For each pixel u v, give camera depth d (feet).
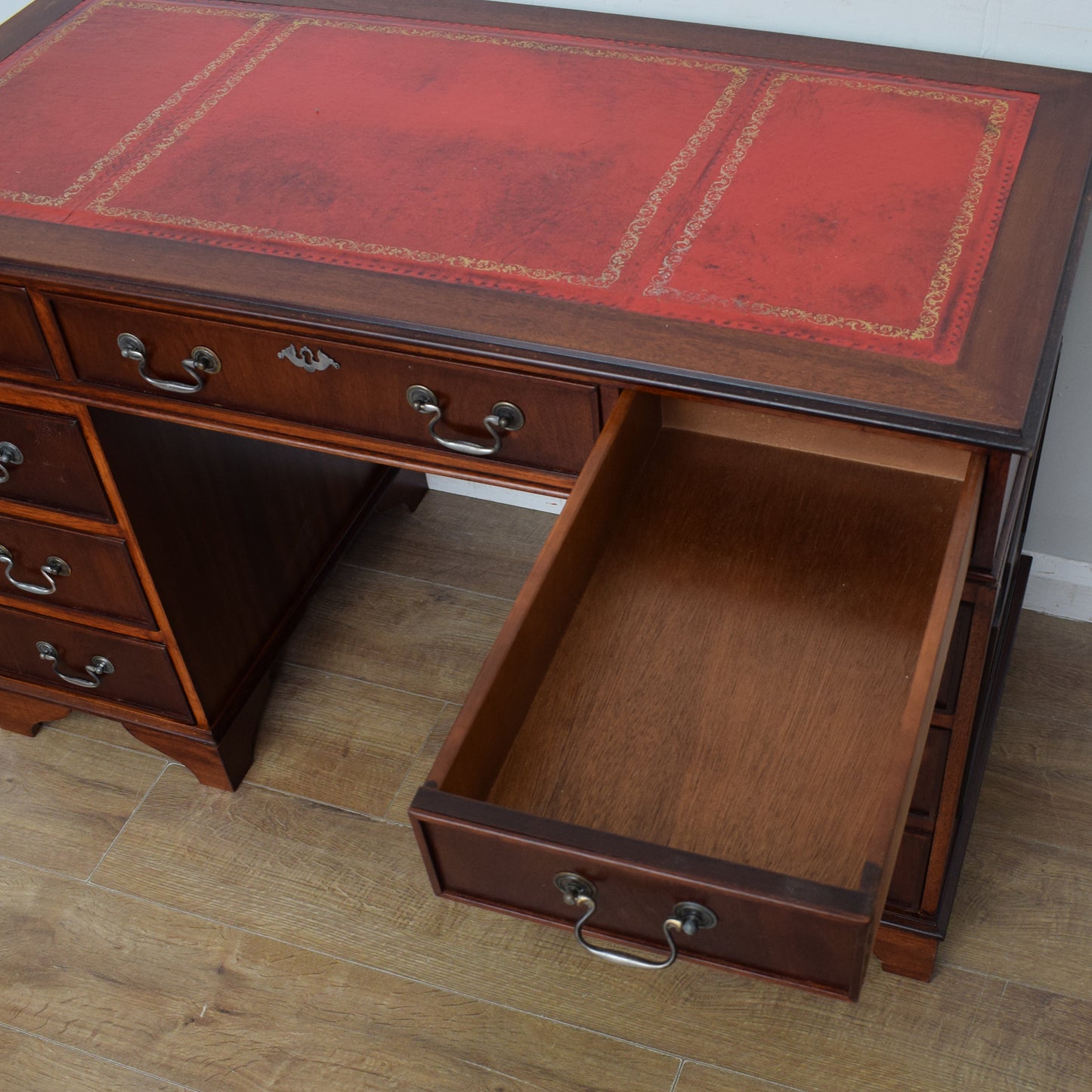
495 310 3.97
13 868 6.16
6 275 4.33
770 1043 5.33
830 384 3.65
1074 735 6.25
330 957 5.74
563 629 3.91
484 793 3.51
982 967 5.48
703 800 3.52
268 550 6.39
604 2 5.34
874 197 4.26
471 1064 5.36
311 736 6.61
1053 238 4.04
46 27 5.54
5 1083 5.41
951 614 3.29
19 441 5.11
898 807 2.89
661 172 4.47
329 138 4.75
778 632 3.91
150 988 5.68
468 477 4.45
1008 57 4.89
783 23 5.14
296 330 4.16
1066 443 6.08
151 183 4.60
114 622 5.79
